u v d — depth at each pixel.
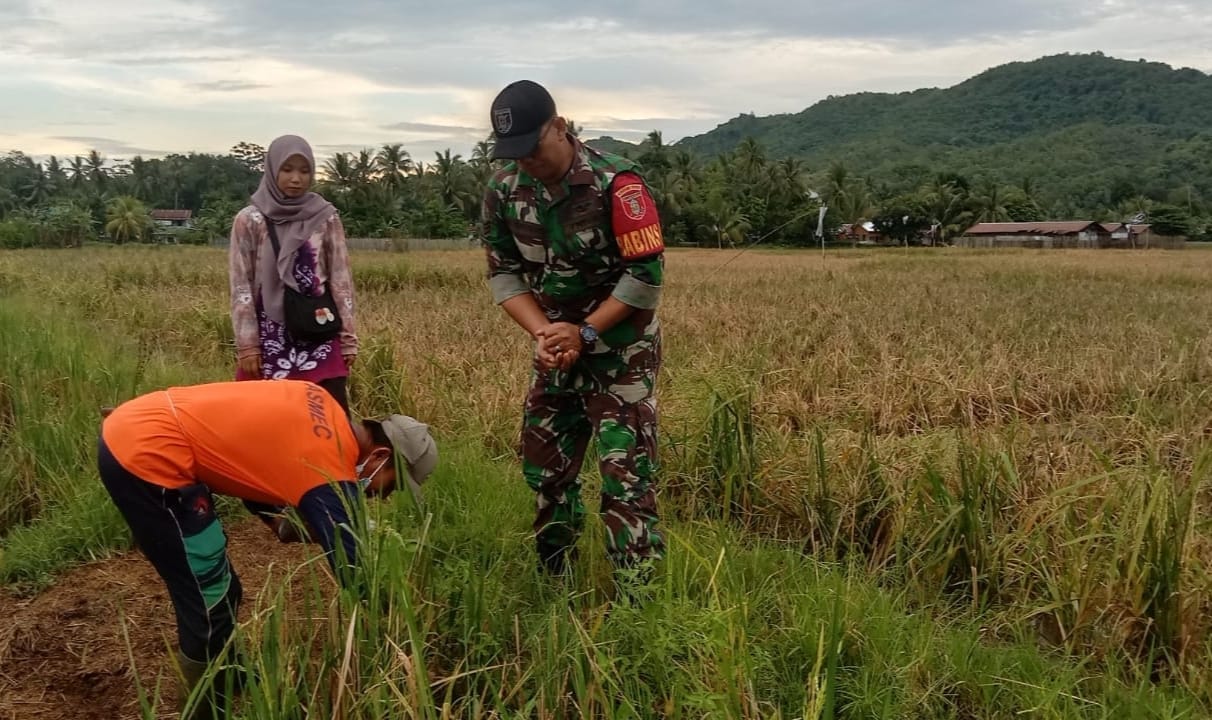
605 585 3.26
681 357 8.01
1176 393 7.22
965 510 3.73
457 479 4.30
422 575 2.71
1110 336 10.51
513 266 3.22
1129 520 3.41
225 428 2.46
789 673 2.66
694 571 2.96
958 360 8.24
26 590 3.41
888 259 35.50
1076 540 3.26
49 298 12.60
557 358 2.89
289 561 3.62
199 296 13.54
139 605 3.27
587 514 3.74
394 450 2.76
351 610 2.34
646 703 2.37
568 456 3.30
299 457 2.48
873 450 4.46
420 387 6.27
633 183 2.89
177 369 6.46
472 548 3.09
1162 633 3.09
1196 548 3.34
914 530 3.90
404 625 2.40
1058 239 68.56
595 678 2.27
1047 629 3.38
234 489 2.52
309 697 2.33
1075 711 2.57
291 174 3.90
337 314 4.03
